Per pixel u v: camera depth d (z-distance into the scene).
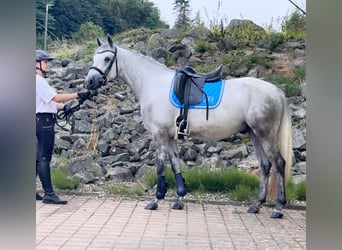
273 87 5.22
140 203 5.79
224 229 4.57
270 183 5.34
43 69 5.39
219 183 6.14
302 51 9.00
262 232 4.45
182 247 3.89
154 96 5.44
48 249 3.68
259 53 9.03
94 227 4.52
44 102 5.36
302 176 6.40
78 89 8.59
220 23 9.84
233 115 5.21
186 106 5.29
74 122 7.68
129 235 4.24
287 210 5.55
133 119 7.76
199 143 7.23
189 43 9.40
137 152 7.12
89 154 7.15
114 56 5.61
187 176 6.21
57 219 4.82
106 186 6.37
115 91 8.46
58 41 10.98
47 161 5.55
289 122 5.18
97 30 11.42
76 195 6.11
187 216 5.12
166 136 5.45
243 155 7.02
